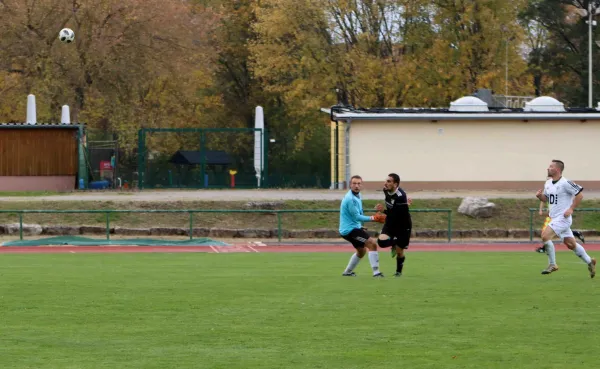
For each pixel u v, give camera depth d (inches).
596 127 3572.8
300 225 2603.3
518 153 3550.7
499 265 1691.7
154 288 1289.4
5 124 3538.4
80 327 953.5
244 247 2241.6
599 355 805.9
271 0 4931.1
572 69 5393.7
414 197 2915.8
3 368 751.7
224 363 771.4
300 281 1381.6
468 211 2672.2
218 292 1239.5
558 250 2137.1
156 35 4601.4
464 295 1202.6
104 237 2475.4
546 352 818.2
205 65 5054.1
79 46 4507.9
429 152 3533.5
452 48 4810.5
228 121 5757.9
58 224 2583.7
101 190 3476.9
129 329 940.6
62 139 3570.4
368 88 4840.1
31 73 4530.0
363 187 3521.2
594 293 1223.5
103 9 4512.8
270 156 4392.2
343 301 1144.2
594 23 4431.6
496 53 4699.8
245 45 5295.3
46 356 801.6
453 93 4726.9
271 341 872.9
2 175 3538.4
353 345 852.0
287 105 5383.9
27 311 1063.0
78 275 1483.8
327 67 4904.0
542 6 5319.9
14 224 2522.1
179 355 805.2
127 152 4544.8
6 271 1560.0
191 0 5570.9
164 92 5132.9
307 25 4926.2
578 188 1429.6
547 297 1181.1
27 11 4424.2
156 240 2349.9
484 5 4665.4
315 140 4682.6
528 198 2763.3
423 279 1409.9
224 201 2706.7
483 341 870.4
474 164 3540.8
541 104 3617.1
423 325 960.9
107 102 4628.4
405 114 3491.6
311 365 764.0
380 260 1819.6
